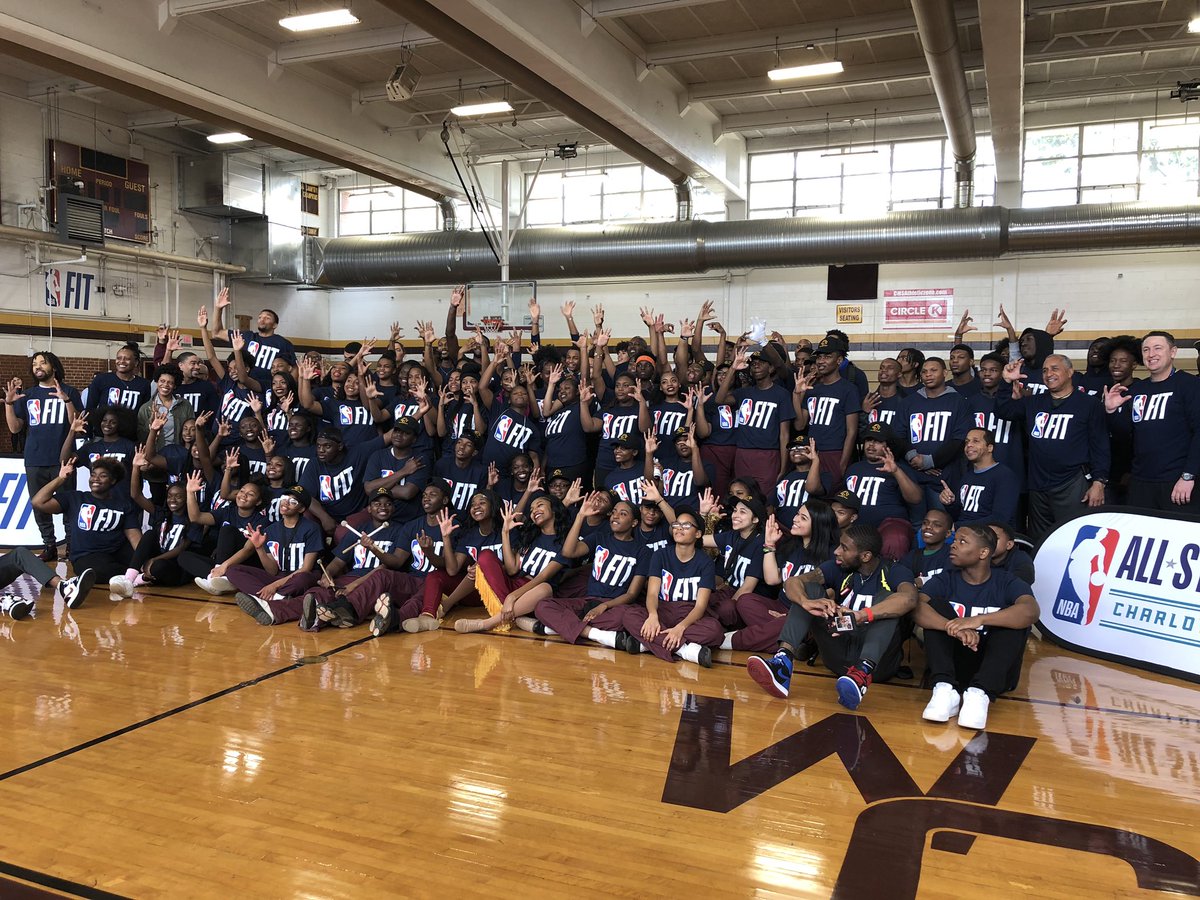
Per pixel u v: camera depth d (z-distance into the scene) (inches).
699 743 130.2
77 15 301.3
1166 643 167.6
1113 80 451.8
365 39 377.7
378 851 97.1
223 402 286.0
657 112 416.5
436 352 325.1
